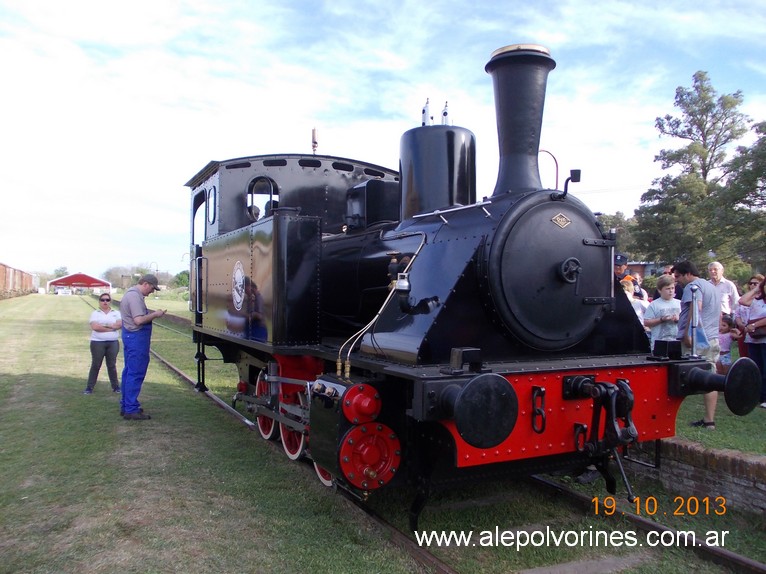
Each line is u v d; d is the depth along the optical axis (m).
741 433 5.24
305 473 5.21
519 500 4.64
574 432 3.74
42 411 7.50
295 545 3.79
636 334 4.61
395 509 4.41
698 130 28.73
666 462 4.88
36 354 13.39
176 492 4.71
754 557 3.73
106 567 3.49
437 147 4.86
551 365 3.86
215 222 6.83
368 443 3.77
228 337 6.20
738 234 22.02
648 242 26.44
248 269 5.61
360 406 3.68
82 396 8.51
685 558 3.74
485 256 3.75
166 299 52.25
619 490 4.89
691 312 5.26
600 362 4.05
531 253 3.87
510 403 3.27
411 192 4.93
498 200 4.09
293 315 4.95
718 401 6.91
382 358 3.90
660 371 4.08
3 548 3.73
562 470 4.17
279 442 6.27
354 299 5.30
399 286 3.81
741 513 4.30
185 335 19.47
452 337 3.71
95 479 4.98
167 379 10.24
